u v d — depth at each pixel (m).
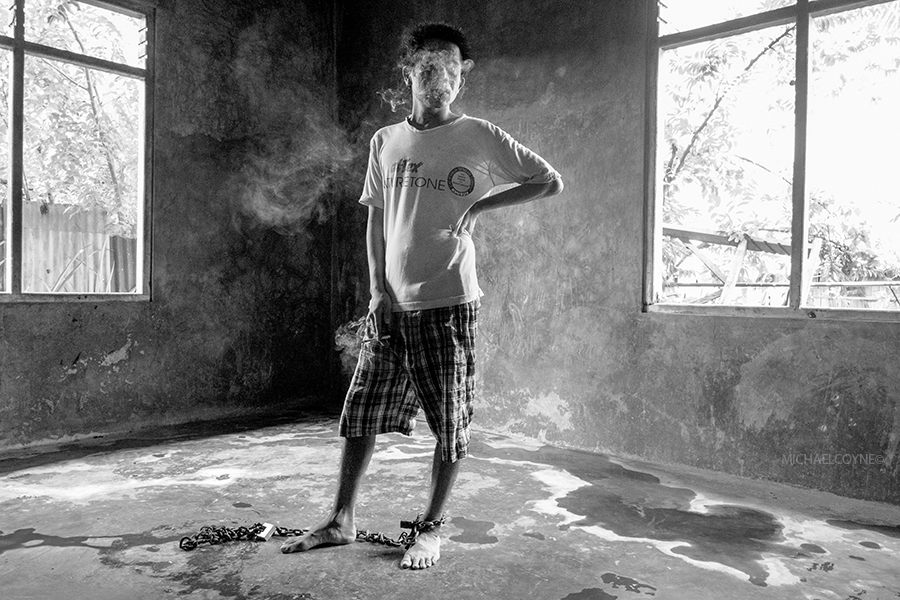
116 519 2.43
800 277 3.03
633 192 3.57
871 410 2.78
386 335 2.06
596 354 3.70
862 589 1.91
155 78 4.14
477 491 2.84
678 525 2.45
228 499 2.68
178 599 1.77
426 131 2.06
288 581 1.89
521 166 2.04
